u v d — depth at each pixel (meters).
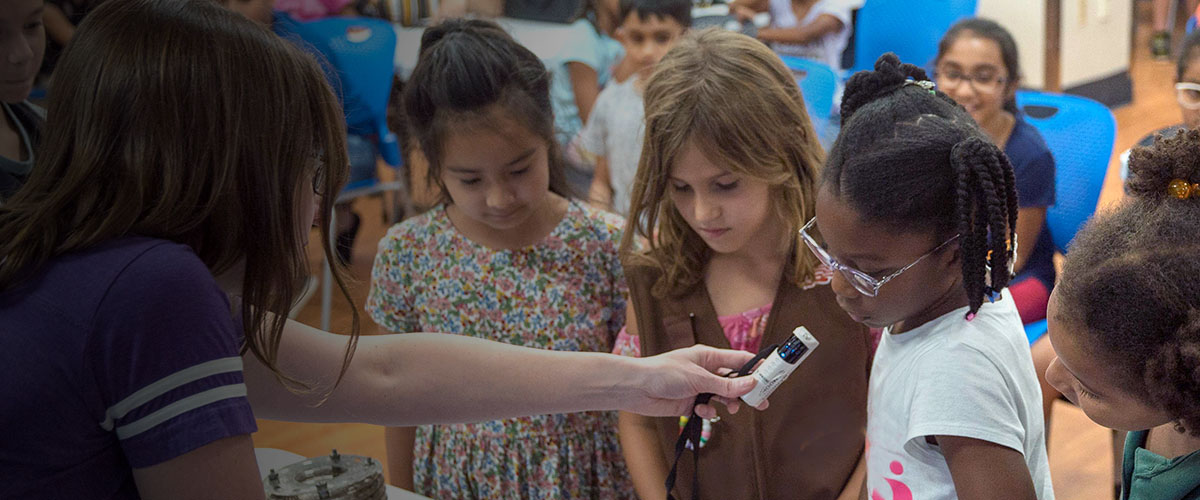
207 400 0.62
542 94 1.25
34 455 0.61
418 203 1.50
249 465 0.65
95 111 0.63
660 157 1.09
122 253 0.62
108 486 0.65
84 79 0.64
